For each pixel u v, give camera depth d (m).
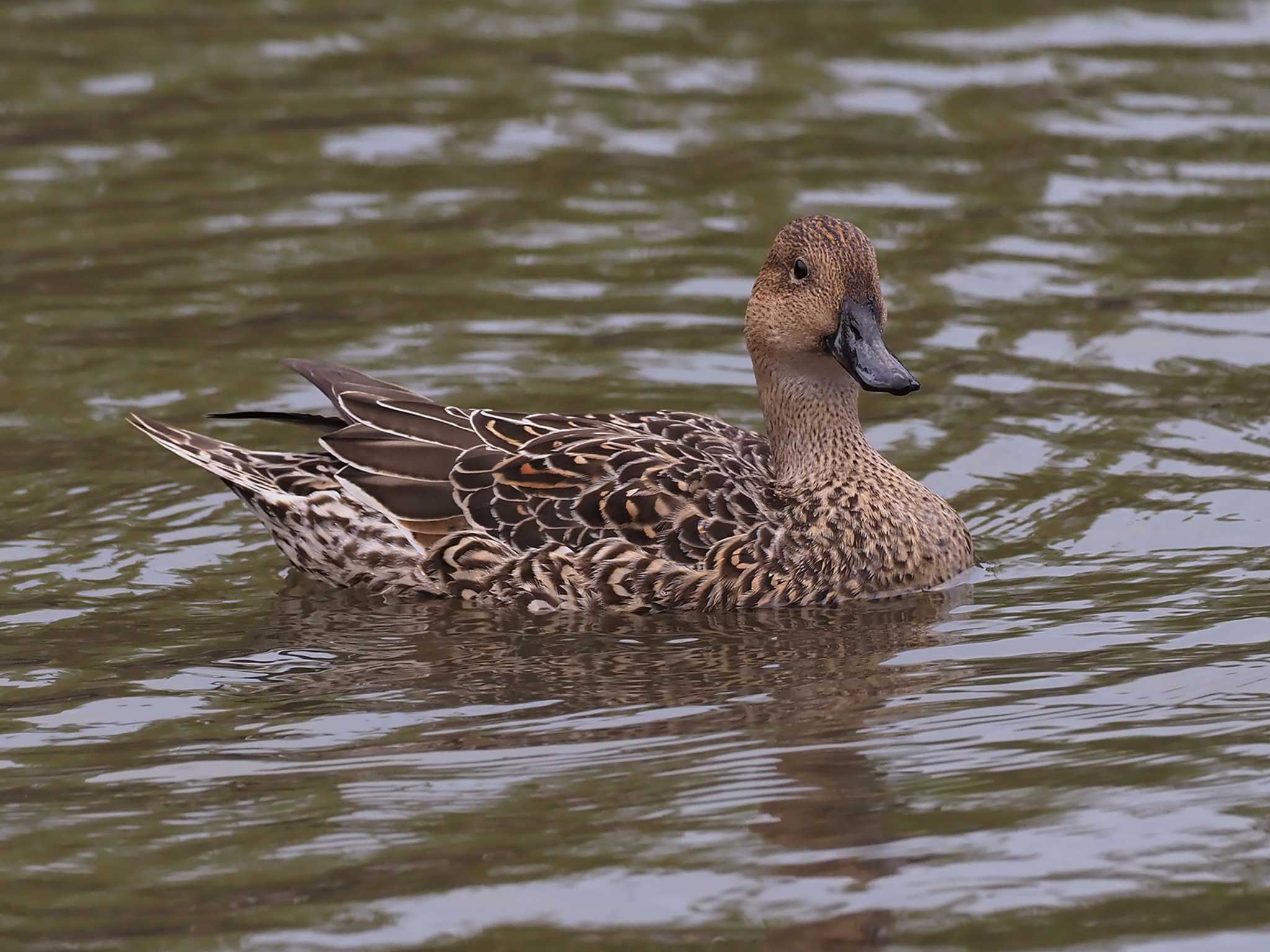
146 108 22.19
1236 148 20.88
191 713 11.09
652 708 11.12
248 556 13.71
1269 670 11.32
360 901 8.91
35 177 20.31
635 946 8.49
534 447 13.38
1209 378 16.12
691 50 24.08
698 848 9.35
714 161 20.73
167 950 8.51
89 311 17.33
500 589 13.06
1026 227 19.12
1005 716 10.84
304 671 11.73
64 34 24.61
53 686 11.45
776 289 13.56
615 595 12.89
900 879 9.04
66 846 9.48
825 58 23.69
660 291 17.77
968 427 15.44
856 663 11.79
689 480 13.12
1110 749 10.35
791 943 8.49
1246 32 24.19
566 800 9.91
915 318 17.25
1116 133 21.30
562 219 19.39
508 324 17.12
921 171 20.42
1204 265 18.27
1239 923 8.59
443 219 19.41
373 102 22.41
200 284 17.88
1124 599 12.58
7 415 15.48
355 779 10.19
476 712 11.09
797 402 13.54
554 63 23.70
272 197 19.92
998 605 12.70
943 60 23.55
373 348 16.62
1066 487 14.44
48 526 13.89
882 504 13.21
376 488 13.30
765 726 10.80
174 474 14.85
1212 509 13.95
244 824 9.70
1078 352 16.62
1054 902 8.80
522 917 8.74
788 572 12.94
